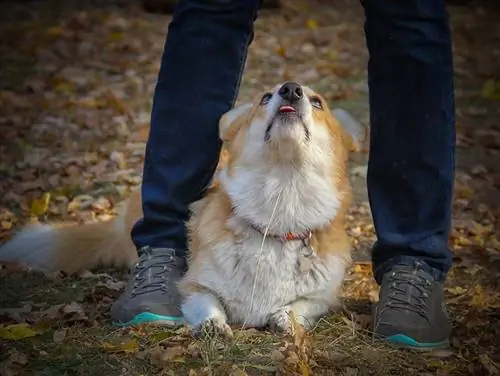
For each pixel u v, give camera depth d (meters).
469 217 6.00
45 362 3.52
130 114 8.96
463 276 4.75
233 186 3.95
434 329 3.77
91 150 7.78
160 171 4.09
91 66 11.13
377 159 3.94
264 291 3.88
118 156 7.43
